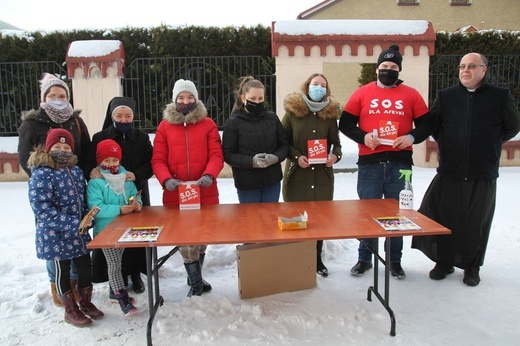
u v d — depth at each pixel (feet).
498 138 11.87
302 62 26.43
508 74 29.50
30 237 16.51
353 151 38.11
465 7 63.72
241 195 12.60
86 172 11.14
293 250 11.66
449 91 12.25
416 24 26.99
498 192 22.57
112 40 27.37
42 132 10.46
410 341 9.42
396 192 12.29
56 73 28.71
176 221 10.05
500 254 14.23
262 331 9.77
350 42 26.32
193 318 10.44
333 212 10.69
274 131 12.39
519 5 64.03
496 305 11.00
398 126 11.87
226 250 14.29
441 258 12.39
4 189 25.85
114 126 11.43
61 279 9.98
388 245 9.88
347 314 10.53
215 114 28.99
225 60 28.66
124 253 11.60
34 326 10.24
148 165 11.94
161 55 28.37
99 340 9.70
